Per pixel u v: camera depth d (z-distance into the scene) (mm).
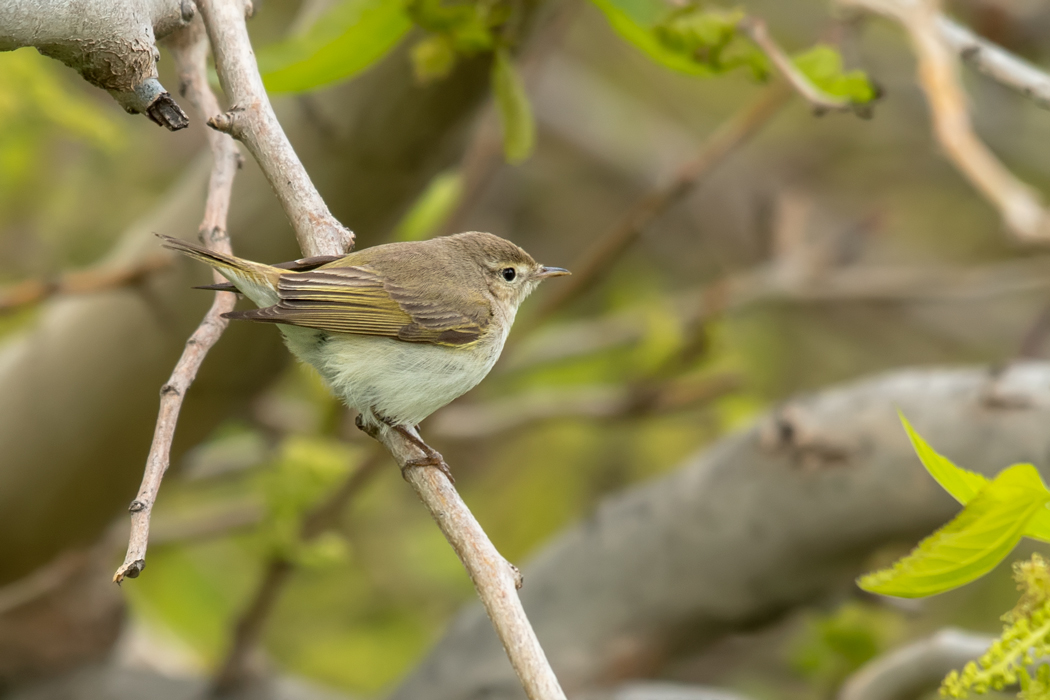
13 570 11578
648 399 14484
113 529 12867
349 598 17406
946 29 9508
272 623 17016
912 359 20641
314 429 14266
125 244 11969
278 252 10531
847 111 8203
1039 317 17047
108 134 13102
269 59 8539
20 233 17172
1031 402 9945
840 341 20516
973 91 19641
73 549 11578
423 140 10203
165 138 18594
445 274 9594
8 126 13492
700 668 14320
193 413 11016
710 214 21344
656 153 21547
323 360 8961
